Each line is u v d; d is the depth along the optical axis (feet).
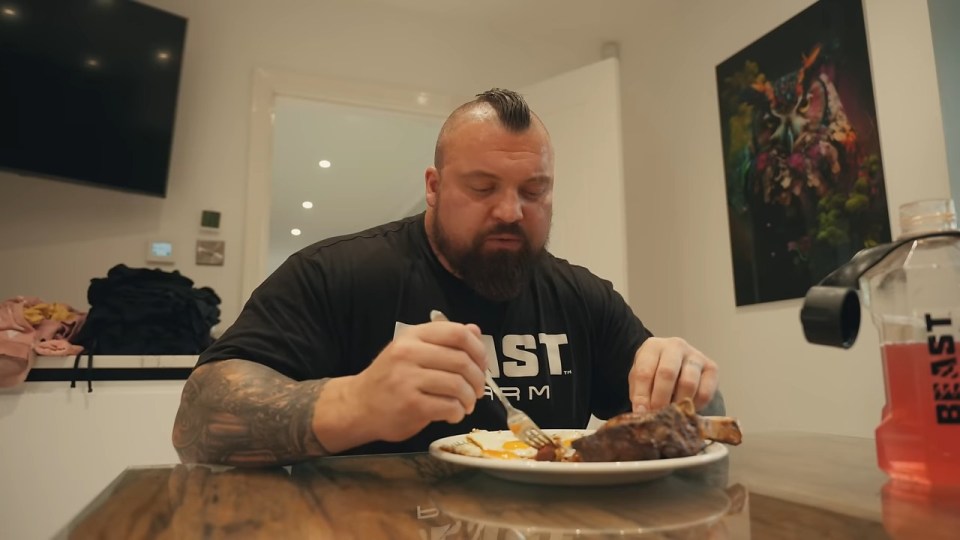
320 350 3.23
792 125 6.87
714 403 2.99
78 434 5.09
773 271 7.03
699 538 1.19
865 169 6.03
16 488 4.88
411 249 3.78
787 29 7.01
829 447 2.45
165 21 7.16
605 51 9.98
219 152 7.67
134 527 1.27
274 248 23.49
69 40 6.53
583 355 3.95
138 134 6.90
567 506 1.47
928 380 1.52
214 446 2.15
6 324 5.26
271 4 8.22
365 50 8.63
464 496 1.58
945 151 5.41
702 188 8.25
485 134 3.34
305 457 2.08
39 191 6.82
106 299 5.67
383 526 1.29
